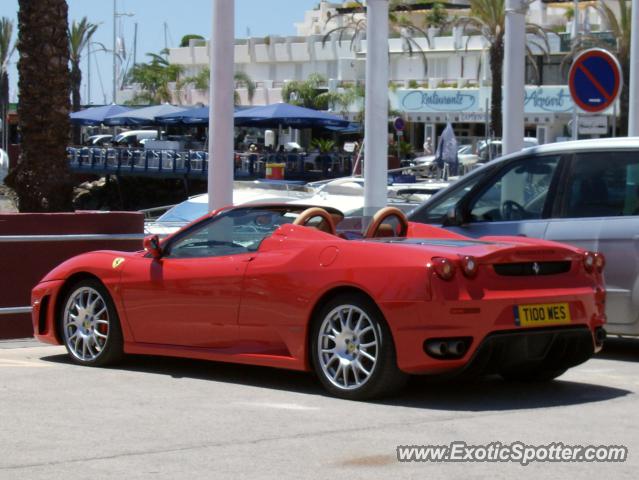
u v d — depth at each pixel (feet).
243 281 24.85
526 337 22.82
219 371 27.32
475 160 143.95
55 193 52.34
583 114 43.01
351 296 23.02
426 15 247.91
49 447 19.10
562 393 24.56
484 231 31.58
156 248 26.68
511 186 31.71
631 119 50.11
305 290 23.63
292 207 26.58
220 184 35.45
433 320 21.85
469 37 214.48
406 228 27.07
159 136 186.91
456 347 21.93
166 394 24.17
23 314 33.37
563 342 23.84
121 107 177.78
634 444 19.42
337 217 27.25
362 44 256.93
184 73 286.46
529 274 23.15
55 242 33.78
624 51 159.22
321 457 18.39
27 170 52.29
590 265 24.29
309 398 23.62
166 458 18.31
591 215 30.25
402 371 22.44
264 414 21.90
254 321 24.71
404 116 225.15
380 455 18.56
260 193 64.23
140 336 27.20
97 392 24.40
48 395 24.00
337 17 277.03
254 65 279.90
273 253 24.66
